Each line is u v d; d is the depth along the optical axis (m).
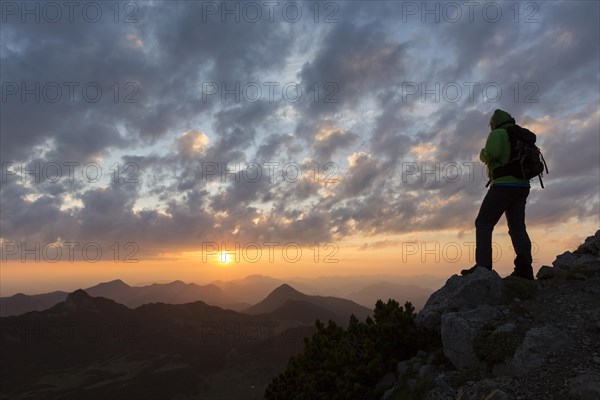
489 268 8.37
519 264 8.38
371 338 8.28
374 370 7.53
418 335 8.01
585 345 5.71
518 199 8.38
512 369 5.75
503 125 8.53
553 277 8.36
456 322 6.75
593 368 5.19
